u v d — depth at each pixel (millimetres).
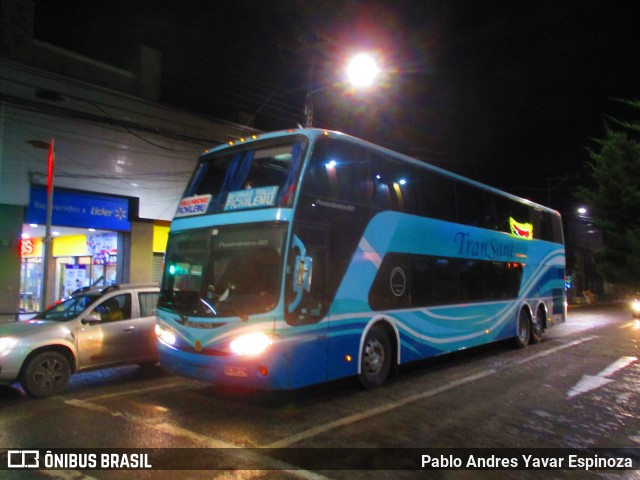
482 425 6371
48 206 12594
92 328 8438
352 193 8031
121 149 16922
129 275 16938
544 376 9516
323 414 6789
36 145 14078
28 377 7582
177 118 18328
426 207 9953
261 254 6738
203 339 6738
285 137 7469
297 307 6707
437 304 9914
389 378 9234
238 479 4629
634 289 19125
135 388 8352
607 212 19641
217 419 6535
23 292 20797
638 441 5824
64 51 16359
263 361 6336
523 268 13922
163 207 18141
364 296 8039
